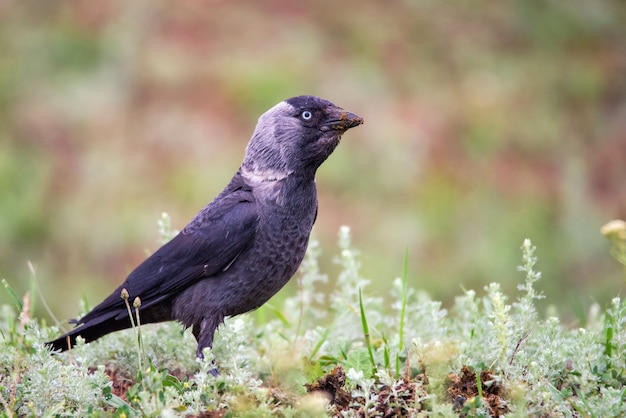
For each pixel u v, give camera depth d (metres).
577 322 8.29
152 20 18.97
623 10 20.48
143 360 6.94
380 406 6.05
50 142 16.67
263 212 7.36
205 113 16.95
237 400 5.84
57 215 15.18
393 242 14.27
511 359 6.47
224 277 7.31
